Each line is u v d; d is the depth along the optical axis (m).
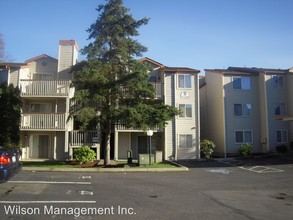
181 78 29.09
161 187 12.35
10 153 9.57
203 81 36.34
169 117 20.83
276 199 10.49
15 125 23.62
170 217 7.72
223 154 30.33
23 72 26.27
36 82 25.55
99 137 25.92
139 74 20.22
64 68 27.44
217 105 31.81
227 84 31.20
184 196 10.54
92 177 15.00
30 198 9.34
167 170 19.00
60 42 27.80
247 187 12.96
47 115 25.20
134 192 10.98
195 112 28.92
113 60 21.38
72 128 26.08
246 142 30.89
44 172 17.23
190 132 28.59
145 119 20.30
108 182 13.27
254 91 31.70
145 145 29.05
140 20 21.62
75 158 22.95
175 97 28.67
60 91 25.56
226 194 11.16
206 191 11.70
